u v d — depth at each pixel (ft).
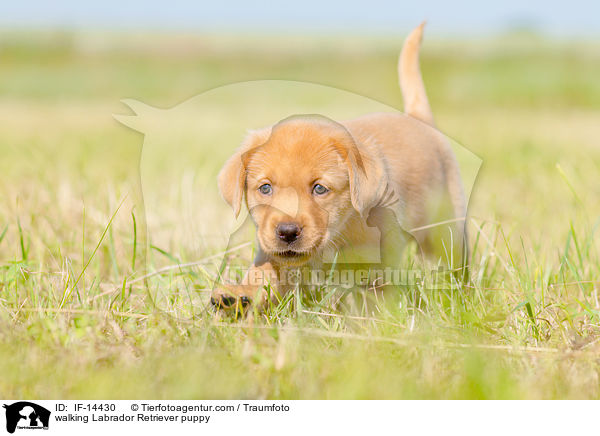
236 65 139.03
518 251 24.00
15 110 80.48
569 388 15.03
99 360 15.81
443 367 15.81
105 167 39.04
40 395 14.62
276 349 16.20
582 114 81.05
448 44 175.52
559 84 104.99
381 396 14.74
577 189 35.01
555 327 18.06
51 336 16.61
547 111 84.48
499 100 94.63
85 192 29.89
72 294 19.44
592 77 111.14
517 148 49.06
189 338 17.06
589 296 20.24
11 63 135.54
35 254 23.58
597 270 21.65
